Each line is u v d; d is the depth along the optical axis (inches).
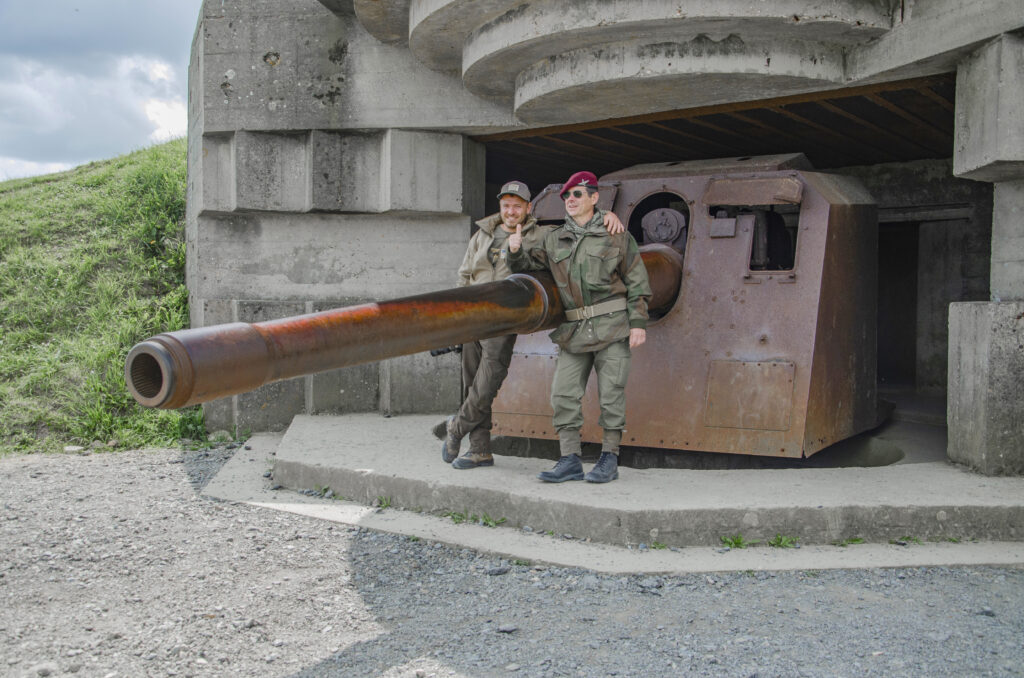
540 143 327.9
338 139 286.7
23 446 270.7
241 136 284.5
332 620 133.6
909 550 163.2
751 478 190.7
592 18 207.2
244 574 154.4
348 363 127.6
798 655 118.0
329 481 205.8
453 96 279.3
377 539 172.7
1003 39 185.2
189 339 105.0
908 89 240.2
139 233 389.4
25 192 439.2
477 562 159.0
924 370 351.3
